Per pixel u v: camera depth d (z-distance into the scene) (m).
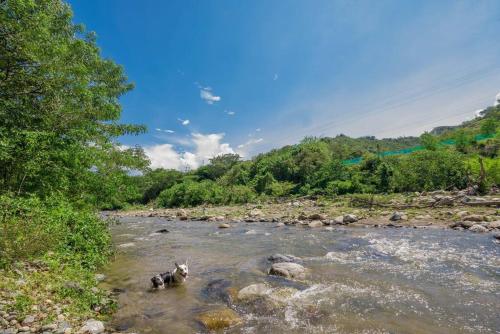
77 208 12.33
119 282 8.15
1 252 6.86
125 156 14.84
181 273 7.88
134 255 11.78
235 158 92.75
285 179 51.44
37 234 7.64
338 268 8.67
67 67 11.98
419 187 29.77
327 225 17.91
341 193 37.06
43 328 4.76
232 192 46.84
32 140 9.62
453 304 5.88
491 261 8.70
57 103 11.96
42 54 10.89
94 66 16.38
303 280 7.67
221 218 25.66
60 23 13.75
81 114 12.84
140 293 7.25
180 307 6.30
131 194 14.83
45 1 12.04
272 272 8.38
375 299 6.25
